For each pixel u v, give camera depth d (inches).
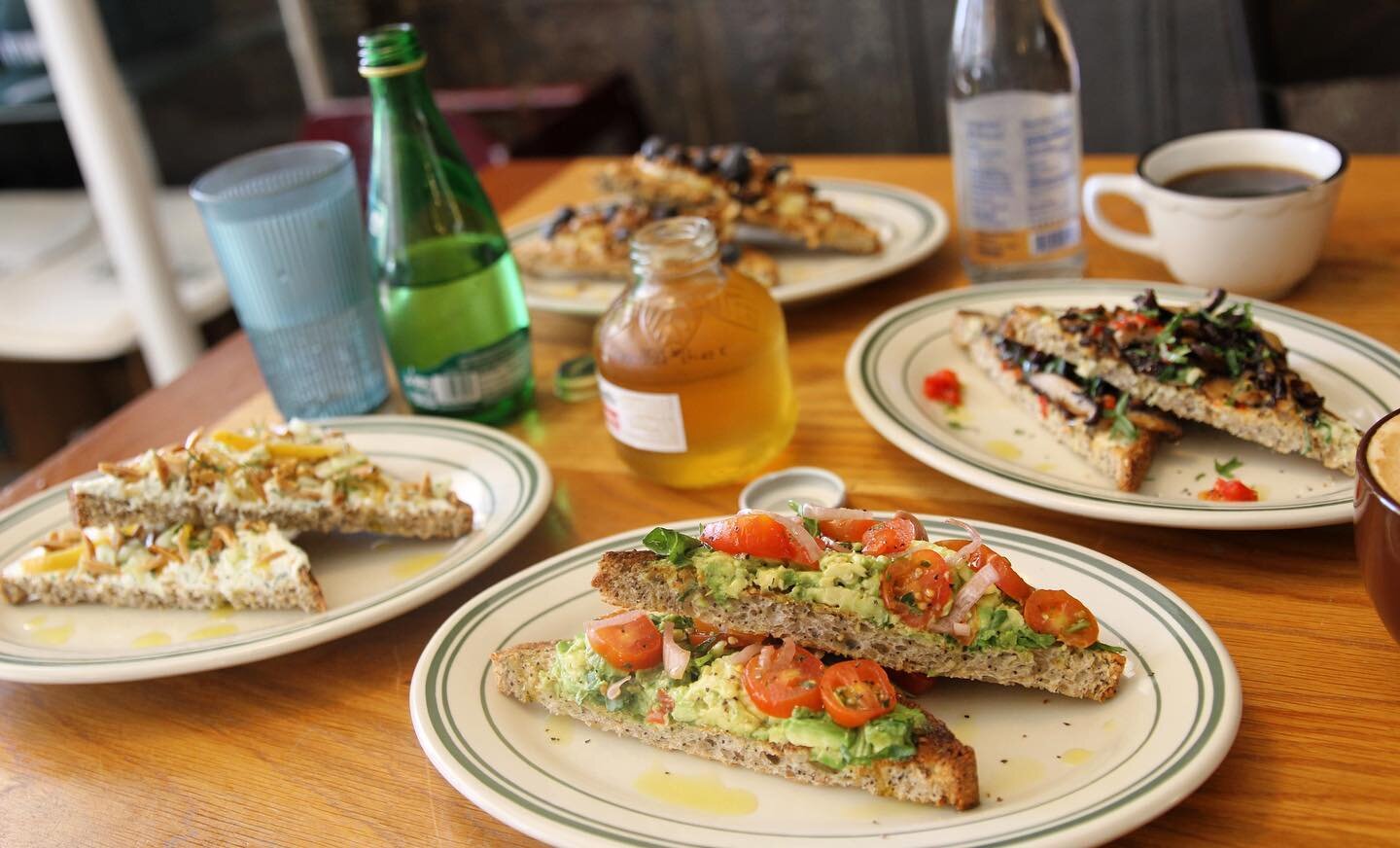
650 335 21.5
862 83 59.4
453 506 21.5
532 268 30.5
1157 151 26.6
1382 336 24.0
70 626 20.7
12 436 53.6
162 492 21.5
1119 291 25.3
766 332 22.0
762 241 31.2
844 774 15.5
